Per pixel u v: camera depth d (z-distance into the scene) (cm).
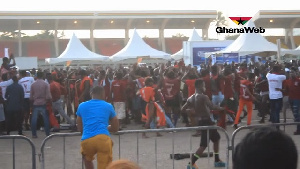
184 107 881
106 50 6538
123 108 1389
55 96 1342
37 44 6600
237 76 1433
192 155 811
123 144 1141
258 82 1579
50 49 6550
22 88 1283
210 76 1386
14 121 1290
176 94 1340
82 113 649
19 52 5972
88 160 652
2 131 1353
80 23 6066
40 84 1251
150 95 1199
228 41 2842
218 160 856
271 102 1322
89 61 2986
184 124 1477
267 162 177
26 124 1441
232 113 1341
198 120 852
